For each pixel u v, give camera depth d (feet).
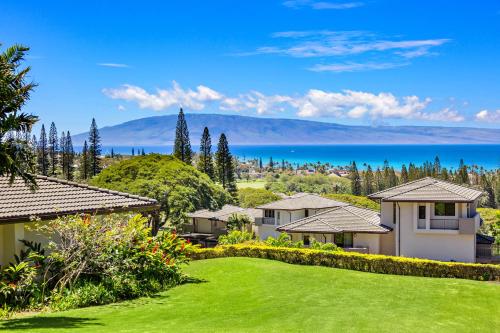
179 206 175.63
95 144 316.19
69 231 56.08
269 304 54.54
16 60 45.75
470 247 101.14
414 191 104.94
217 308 52.44
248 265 79.10
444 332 44.39
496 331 45.68
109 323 44.19
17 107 44.75
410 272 76.95
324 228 112.57
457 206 101.76
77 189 67.56
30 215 55.62
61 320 44.86
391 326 45.44
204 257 96.99
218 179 284.82
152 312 50.08
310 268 79.56
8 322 43.62
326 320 47.14
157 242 67.15
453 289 63.67
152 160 192.24
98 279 58.29
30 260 55.67
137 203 69.10
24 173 46.73
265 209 166.71
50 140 323.78
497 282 71.36
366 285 66.28
